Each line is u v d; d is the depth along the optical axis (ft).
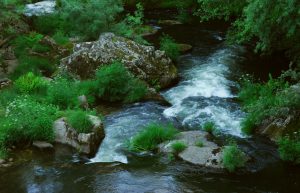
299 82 49.62
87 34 68.28
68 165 39.42
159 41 73.15
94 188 35.42
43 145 41.91
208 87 55.83
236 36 66.54
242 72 60.39
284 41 53.26
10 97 49.47
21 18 73.61
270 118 44.91
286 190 35.47
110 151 42.16
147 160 40.19
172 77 57.67
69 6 67.82
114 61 56.18
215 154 39.75
